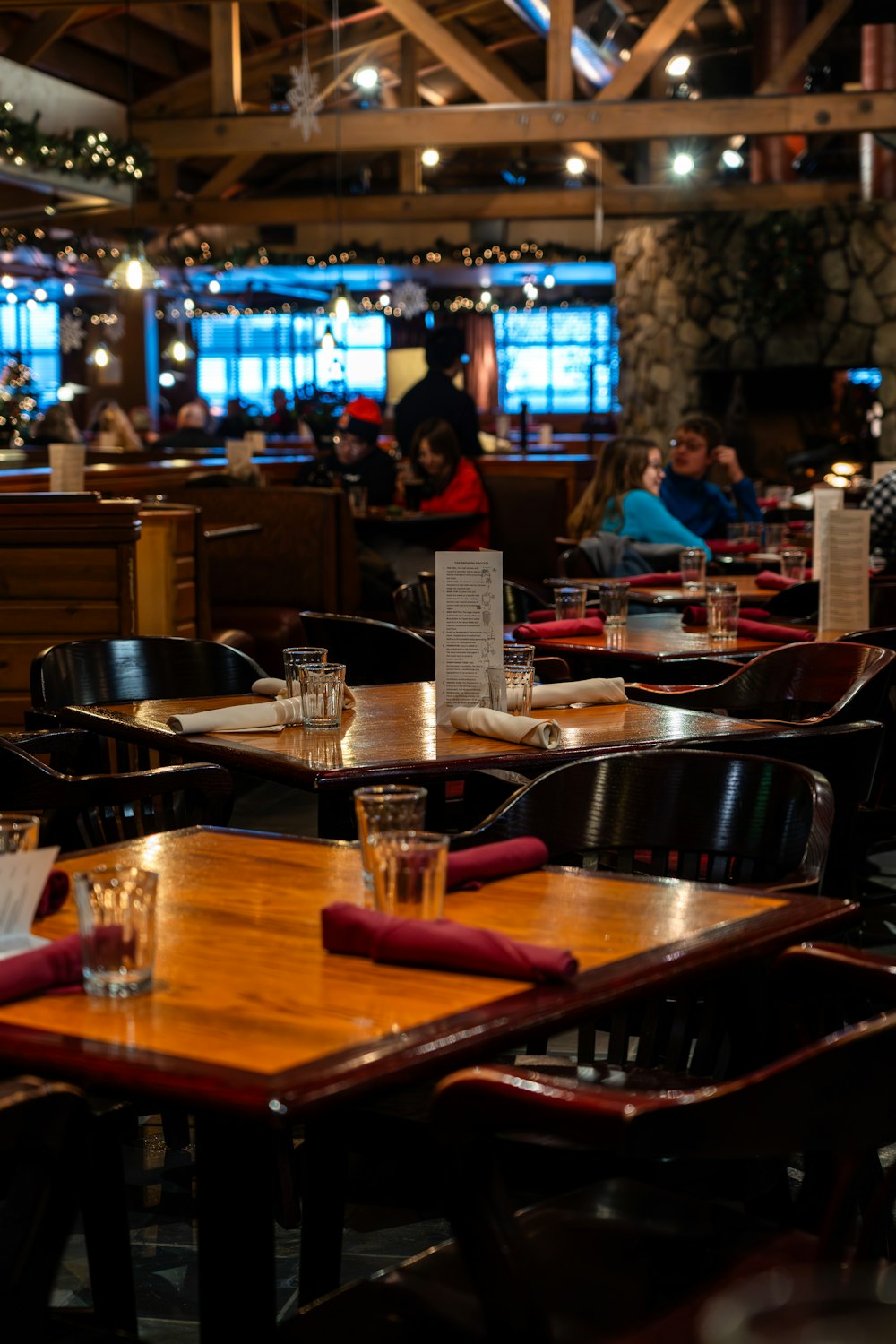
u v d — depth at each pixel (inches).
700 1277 58.2
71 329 665.0
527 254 648.4
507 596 216.8
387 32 601.3
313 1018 55.2
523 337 858.8
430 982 59.5
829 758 106.6
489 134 505.4
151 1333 87.8
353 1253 98.7
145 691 139.6
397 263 654.5
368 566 349.4
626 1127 47.1
